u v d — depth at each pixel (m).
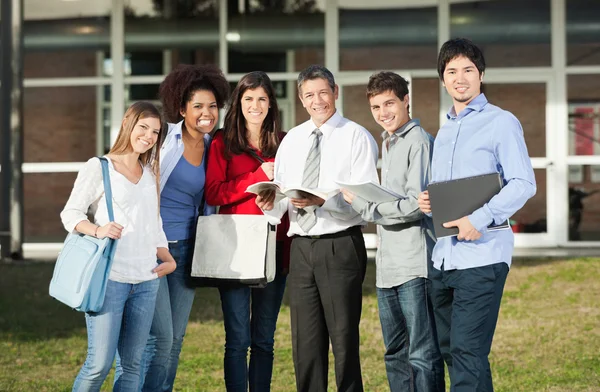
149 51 14.02
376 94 4.71
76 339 7.96
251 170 5.07
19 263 11.84
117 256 4.45
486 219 4.16
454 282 4.35
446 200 4.25
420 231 4.62
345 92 13.60
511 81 13.47
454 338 4.28
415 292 4.61
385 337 4.82
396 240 4.67
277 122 5.15
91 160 4.54
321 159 4.88
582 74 13.36
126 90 14.10
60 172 14.40
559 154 13.38
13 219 12.34
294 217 4.89
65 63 14.23
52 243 14.42
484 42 13.49
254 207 5.07
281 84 13.70
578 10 13.34
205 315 8.74
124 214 4.49
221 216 5.00
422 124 13.54
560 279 9.87
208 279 4.95
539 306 8.78
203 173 5.14
